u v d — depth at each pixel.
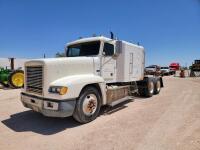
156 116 6.14
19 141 4.42
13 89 13.52
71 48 7.50
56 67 5.33
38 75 5.35
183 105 7.72
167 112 6.61
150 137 4.45
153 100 9.13
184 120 5.64
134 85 9.30
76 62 5.86
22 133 4.93
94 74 6.44
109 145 4.08
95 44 6.83
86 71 6.15
